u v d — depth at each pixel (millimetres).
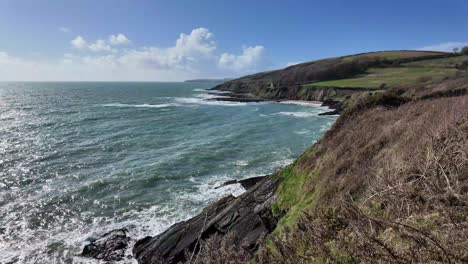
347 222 4027
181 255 9867
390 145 7266
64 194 17625
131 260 11133
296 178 9664
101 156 25625
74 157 25391
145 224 14023
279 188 9906
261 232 8383
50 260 11516
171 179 19750
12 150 27438
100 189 18312
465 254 2455
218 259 5098
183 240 10367
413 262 2592
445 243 2611
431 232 2861
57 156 25641
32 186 18891
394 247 2881
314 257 3672
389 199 3920
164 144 29688
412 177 4332
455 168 3775
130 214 15117
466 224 2688
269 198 9711
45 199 16969
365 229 3451
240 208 10227
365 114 11906
